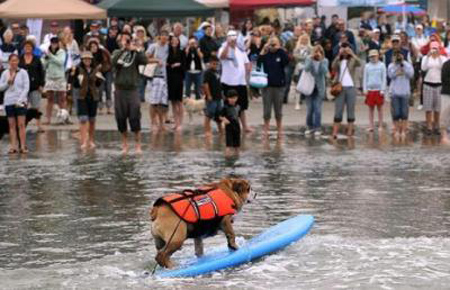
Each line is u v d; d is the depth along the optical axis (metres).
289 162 17.80
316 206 13.45
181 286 9.23
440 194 14.41
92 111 19.83
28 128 23.52
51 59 23.92
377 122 24.75
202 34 30.66
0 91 19.56
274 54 21.61
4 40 24.72
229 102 19.08
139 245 11.12
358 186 15.14
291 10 43.81
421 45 29.14
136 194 14.43
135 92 18.95
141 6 28.02
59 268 10.05
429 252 10.58
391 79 22.20
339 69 21.69
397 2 32.19
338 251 10.63
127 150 19.28
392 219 12.52
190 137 21.78
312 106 22.19
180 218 9.66
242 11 40.16
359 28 34.12
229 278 9.54
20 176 16.30
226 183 10.12
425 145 20.48
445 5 38.31
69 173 16.56
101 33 28.92
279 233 10.93
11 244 11.27
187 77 25.95
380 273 9.66
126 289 9.16
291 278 9.52
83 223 12.41
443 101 21.44
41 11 26.86
